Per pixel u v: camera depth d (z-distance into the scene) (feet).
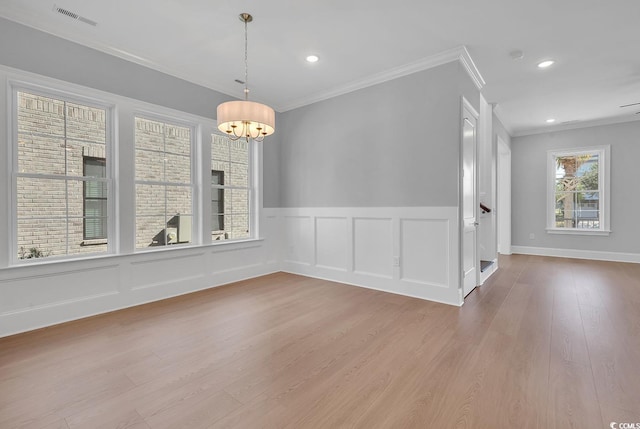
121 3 8.07
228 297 11.76
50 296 9.04
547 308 10.29
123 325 9.02
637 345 7.52
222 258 13.67
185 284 12.26
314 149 14.83
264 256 15.57
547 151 20.84
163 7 8.25
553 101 15.69
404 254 11.91
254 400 5.55
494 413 5.13
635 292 12.10
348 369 6.59
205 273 12.97
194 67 11.80
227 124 8.75
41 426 4.87
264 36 9.71
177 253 12.00
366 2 8.07
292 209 15.90
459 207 10.68
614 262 18.29
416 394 5.69
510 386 5.89
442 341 7.88
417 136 11.50
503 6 8.27
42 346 7.67
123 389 5.87
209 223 13.21
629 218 18.34
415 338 8.07
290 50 10.57
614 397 5.49
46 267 8.94
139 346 7.68
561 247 20.45
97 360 6.98
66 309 9.30
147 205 11.45
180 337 8.21
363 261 13.16
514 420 4.95
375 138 12.66
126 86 10.65
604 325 8.79
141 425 4.90
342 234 13.87
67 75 9.36
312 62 11.42
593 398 5.48
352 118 13.38
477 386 5.91
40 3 8.07
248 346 7.69
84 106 10.00
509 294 11.97
